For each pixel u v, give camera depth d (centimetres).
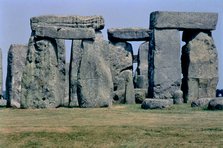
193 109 3222
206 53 4181
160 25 4134
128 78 4134
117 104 3969
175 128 2398
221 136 2227
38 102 3525
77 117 2827
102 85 3578
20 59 4281
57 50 3772
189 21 4159
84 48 3594
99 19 3706
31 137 2264
